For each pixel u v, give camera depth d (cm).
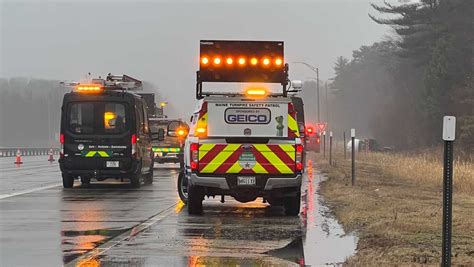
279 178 2156
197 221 2064
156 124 5097
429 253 1437
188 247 1594
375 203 2406
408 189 3114
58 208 2402
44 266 1371
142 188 3319
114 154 3203
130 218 2131
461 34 8706
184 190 2567
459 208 2288
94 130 3206
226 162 2150
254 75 2672
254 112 2172
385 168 4916
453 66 8569
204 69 2653
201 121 2169
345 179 3719
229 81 2670
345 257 1472
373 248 1523
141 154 3353
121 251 1535
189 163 2203
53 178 4041
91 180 3888
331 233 1817
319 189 3203
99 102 3200
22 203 2562
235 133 2169
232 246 1609
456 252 1455
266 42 2666
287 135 2173
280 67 2666
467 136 7250
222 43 2661
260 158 2156
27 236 1750
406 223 1836
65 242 1656
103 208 2411
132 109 3219
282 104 2175
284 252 1535
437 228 1762
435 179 3738
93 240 1689
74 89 3234
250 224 2000
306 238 1731
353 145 3294
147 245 1619
